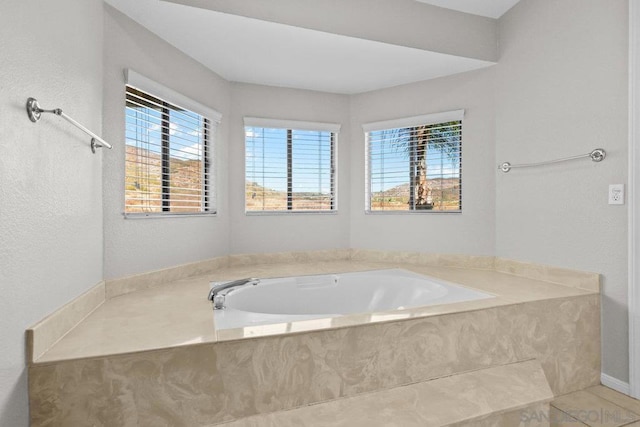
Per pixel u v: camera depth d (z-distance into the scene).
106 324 1.55
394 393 1.57
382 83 3.04
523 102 2.47
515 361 1.84
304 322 1.57
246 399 1.39
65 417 1.23
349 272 2.71
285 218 3.14
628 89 1.86
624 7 1.88
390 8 2.36
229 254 2.97
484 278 2.45
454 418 1.47
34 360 1.20
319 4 2.19
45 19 1.32
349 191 3.29
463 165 2.86
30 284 1.22
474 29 2.60
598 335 2.03
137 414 1.28
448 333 1.70
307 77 2.89
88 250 1.72
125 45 2.00
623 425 1.65
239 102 2.98
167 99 2.27
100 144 1.77
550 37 2.27
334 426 1.39
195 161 2.67
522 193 2.50
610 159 1.96
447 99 2.89
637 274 1.84
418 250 3.05
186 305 1.84
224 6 1.99
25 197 1.19
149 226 2.22
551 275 2.29
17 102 1.14
